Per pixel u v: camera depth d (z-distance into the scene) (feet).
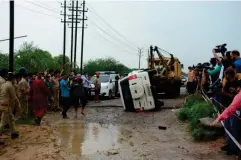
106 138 31.96
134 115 49.01
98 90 70.23
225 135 27.43
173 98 75.92
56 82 53.52
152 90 53.11
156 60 82.64
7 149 26.89
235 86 24.23
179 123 39.88
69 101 46.01
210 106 35.17
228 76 24.54
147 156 24.81
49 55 168.45
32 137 31.27
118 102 69.92
